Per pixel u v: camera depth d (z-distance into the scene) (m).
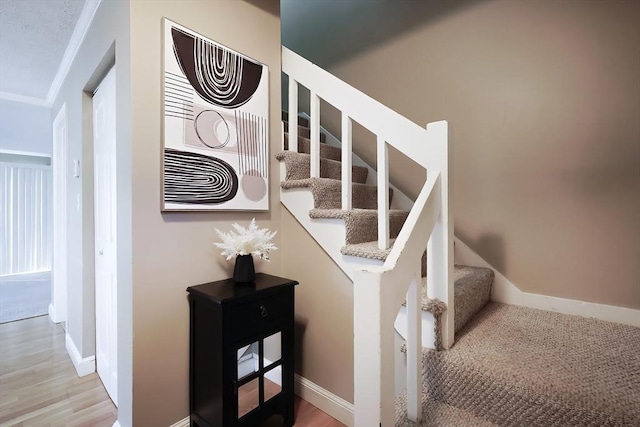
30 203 5.56
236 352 1.26
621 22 1.42
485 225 1.85
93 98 1.99
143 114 1.25
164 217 1.32
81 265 2.00
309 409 1.65
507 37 1.75
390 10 2.31
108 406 1.65
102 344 1.87
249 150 1.61
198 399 1.35
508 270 1.77
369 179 2.40
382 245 1.36
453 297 1.24
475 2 1.88
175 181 1.33
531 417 0.93
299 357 1.76
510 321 1.47
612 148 1.45
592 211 1.51
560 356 1.11
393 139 1.35
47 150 4.83
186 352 1.40
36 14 1.78
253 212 1.66
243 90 1.59
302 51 2.98
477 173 1.88
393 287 0.86
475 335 1.31
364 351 0.81
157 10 1.30
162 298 1.31
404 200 2.20
